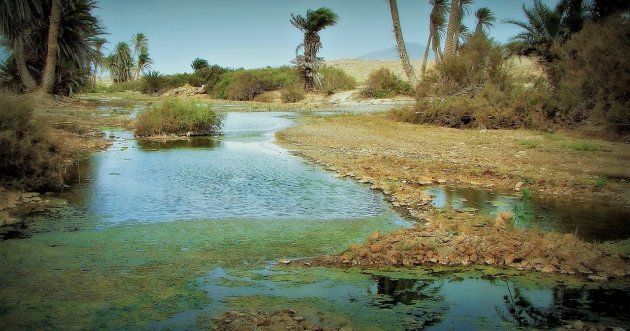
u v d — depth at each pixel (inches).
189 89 2146.9
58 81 1176.2
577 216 295.1
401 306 167.5
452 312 163.3
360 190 359.9
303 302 168.9
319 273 198.7
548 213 302.0
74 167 438.6
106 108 1159.0
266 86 1871.3
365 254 214.4
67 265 200.5
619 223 280.2
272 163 472.1
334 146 585.9
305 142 619.2
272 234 249.9
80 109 1083.3
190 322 151.0
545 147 566.6
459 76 885.8
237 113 1170.6
